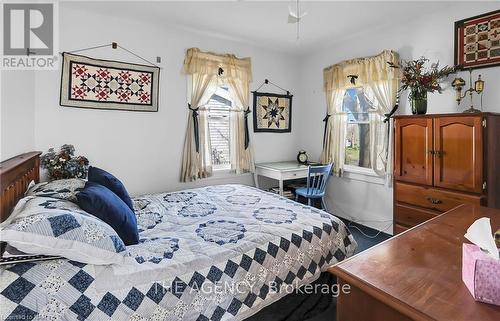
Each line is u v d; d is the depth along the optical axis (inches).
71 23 103.9
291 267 66.7
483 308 27.4
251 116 151.5
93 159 111.0
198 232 69.1
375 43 128.6
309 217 79.7
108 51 111.4
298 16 94.3
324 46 149.8
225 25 121.3
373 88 126.2
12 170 63.7
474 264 29.0
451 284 31.4
